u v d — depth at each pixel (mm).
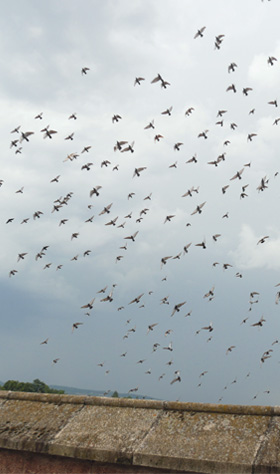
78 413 6375
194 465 5062
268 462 4766
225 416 5652
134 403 6254
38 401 6891
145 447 5457
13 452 6211
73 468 5801
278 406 5457
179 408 5984
